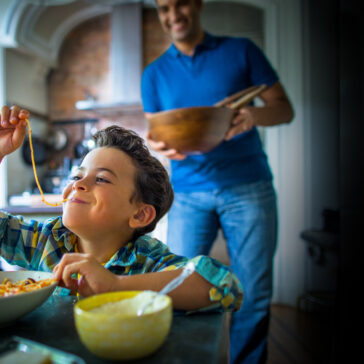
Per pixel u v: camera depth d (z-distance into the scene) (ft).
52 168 12.60
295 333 6.22
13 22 10.09
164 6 4.25
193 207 4.52
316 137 7.22
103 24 12.85
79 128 13.08
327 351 5.09
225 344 1.66
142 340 1.12
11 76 11.03
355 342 4.12
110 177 2.14
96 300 1.35
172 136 3.41
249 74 4.48
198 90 4.50
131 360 1.16
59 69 13.15
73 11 12.23
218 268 1.75
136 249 2.26
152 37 12.30
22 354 0.91
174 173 4.70
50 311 1.65
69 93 13.08
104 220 2.10
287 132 7.89
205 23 9.46
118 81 12.21
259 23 9.12
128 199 2.20
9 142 2.38
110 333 1.11
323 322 6.34
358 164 4.00
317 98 7.13
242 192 4.30
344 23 4.04
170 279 1.70
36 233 2.60
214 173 4.36
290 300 7.88
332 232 6.43
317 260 6.87
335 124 6.71
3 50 10.66
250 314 4.38
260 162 4.46
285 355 5.35
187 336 1.37
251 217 4.28
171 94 4.63
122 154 2.27
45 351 0.94
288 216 7.89
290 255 7.82
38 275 1.92
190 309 1.67
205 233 4.58
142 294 1.41
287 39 7.91
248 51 4.39
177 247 4.62
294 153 7.76
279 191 7.97
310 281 7.24
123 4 12.13
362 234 4.01
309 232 7.02
